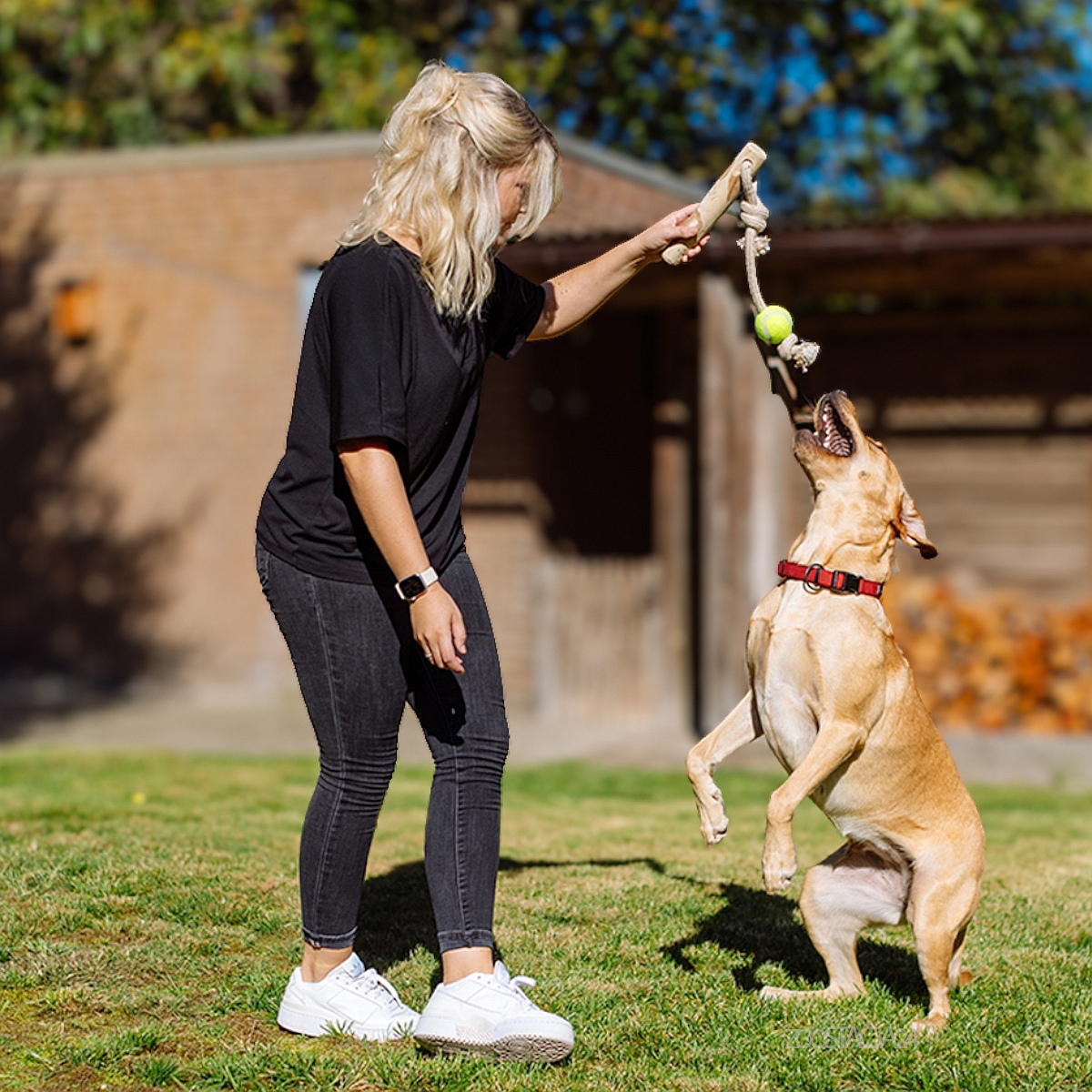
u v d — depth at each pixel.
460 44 15.77
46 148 16.42
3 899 3.85
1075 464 10.97
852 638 3.31
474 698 2.95
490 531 10.74
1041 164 16.78
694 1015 3.19
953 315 11.12
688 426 10.78
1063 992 3.51
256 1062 2.78
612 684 10.59
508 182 2.86
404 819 5.64
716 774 7.86
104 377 11.77
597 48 15.23
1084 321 10.90
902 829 3.41
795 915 4.19
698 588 10.87
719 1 15.48
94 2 15.05
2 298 12.05
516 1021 2.77
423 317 2.80
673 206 11.23
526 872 4.57
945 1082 2.87
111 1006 3.13
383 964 3.49
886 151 16.52
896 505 3.52
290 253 11.23
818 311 11.32
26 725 10.01
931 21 13.72
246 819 5.38
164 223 11.59
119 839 4.74
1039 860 5.16
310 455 2.84
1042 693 9.89
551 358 11.07
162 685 11.60
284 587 2.87
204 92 16.50
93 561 11.81
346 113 14.95
